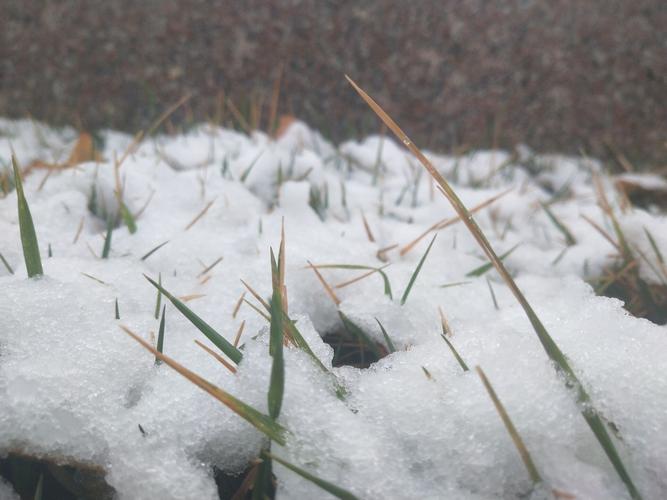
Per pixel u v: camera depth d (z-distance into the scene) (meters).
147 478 0.16
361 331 0.22
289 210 0.32
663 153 0.45
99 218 0.30
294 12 0.44
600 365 0.17
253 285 0.24
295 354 0.18
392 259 0.28
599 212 0.35
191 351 0.19
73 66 0.45
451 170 0.42
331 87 0.46
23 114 0.46
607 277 0.28
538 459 0.16
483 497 0.16
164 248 0.27
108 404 0.17
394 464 0.16
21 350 0.18
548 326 0.20
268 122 0.46
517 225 0.35
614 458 0.15
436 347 0.19
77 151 0.36
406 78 0.45
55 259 0.24
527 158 0.45
